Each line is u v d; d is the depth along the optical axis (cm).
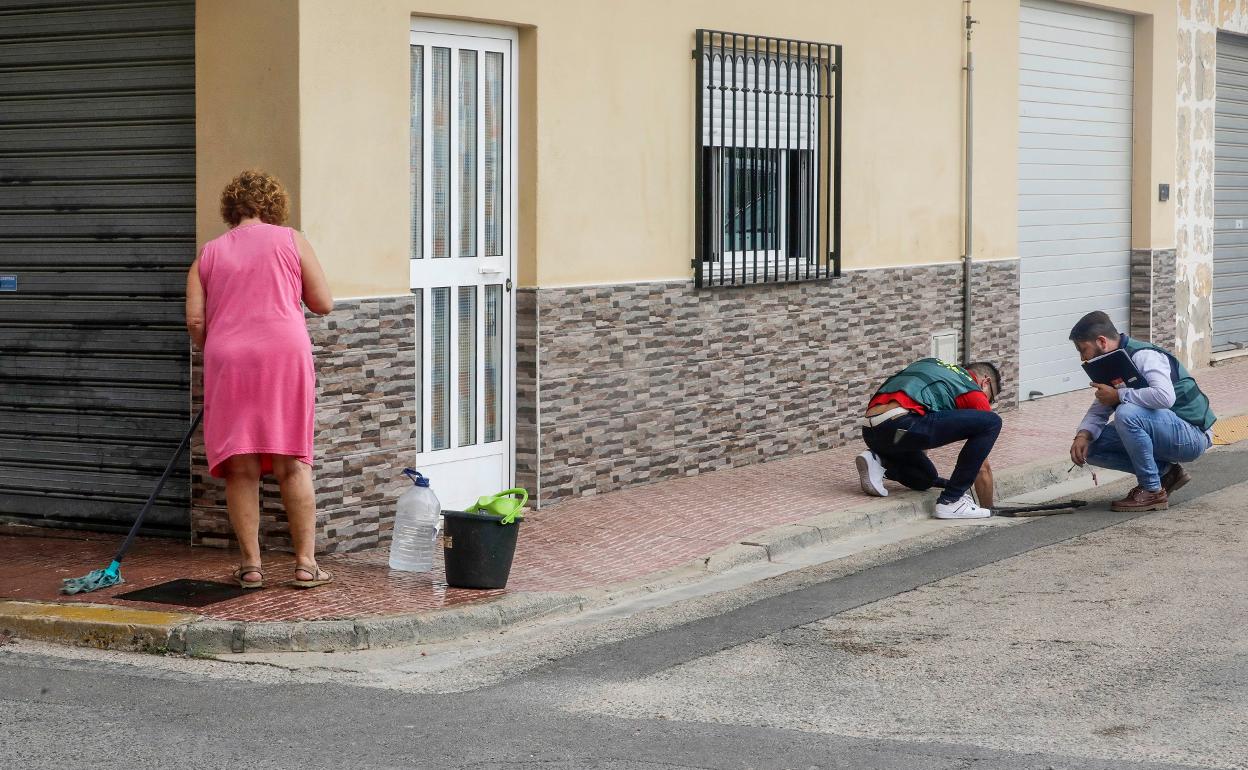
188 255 923
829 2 1304
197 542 923
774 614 802
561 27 1052
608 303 1101
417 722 616
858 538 1022
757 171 1241
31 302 966
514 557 912
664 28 1141
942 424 1066
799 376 1290
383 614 762
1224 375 1888
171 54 917
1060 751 571
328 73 888
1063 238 1705
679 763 561
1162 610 792
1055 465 1248
